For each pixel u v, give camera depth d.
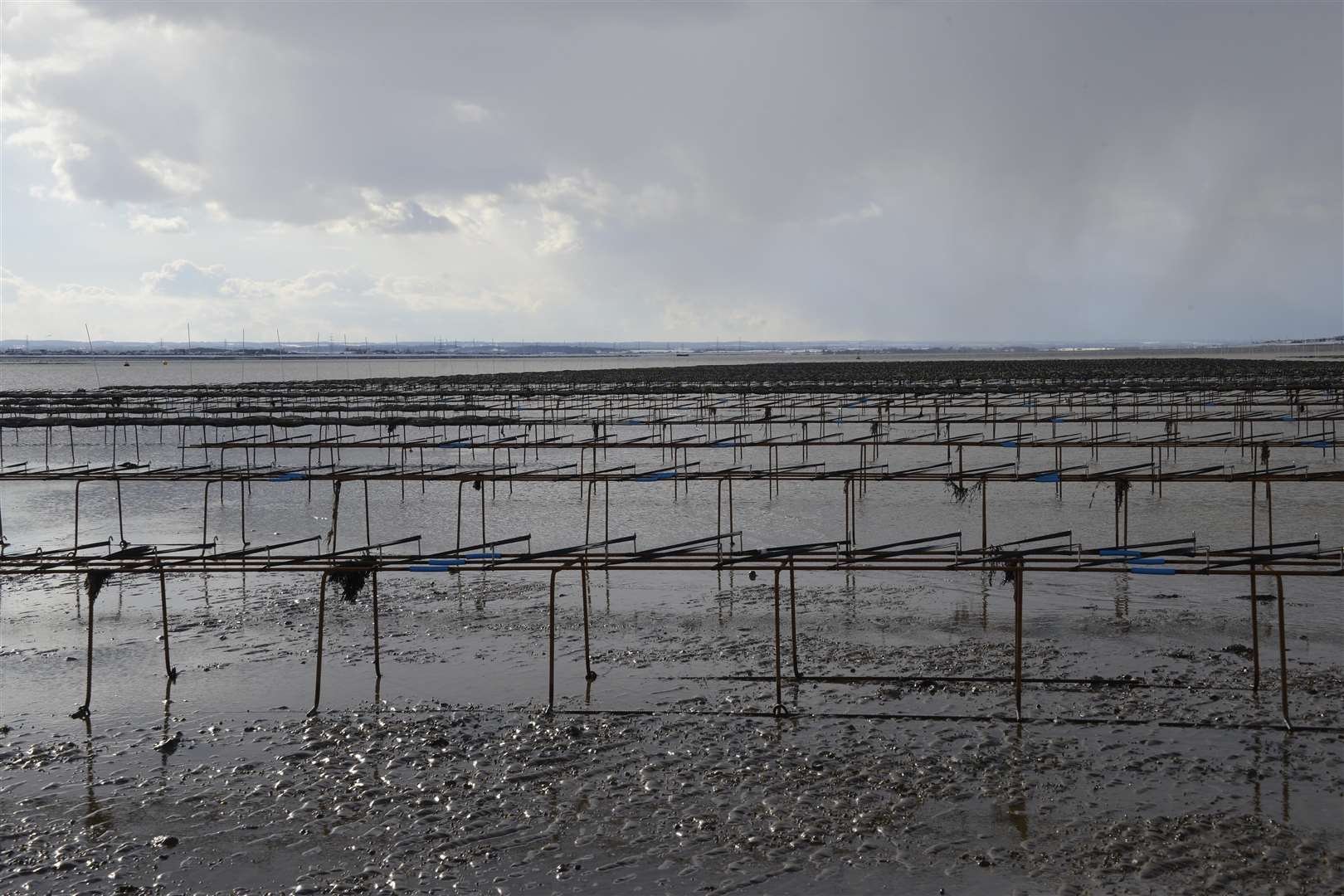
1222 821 14.66
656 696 19.73
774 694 19.70
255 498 44.53
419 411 67.56
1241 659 21.06
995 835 14.45
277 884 13.66
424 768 16.83
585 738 17.83
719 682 20.42
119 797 16.05
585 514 39.50
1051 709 18.64
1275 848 13.94
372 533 36.31
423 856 14.23
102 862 14.25
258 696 20.19
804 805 15.38
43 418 62.75
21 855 14.44
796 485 45.12
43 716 19.36
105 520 39.06
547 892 13.32
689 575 29.36
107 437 67.69
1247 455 52.00
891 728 17.97
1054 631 23.19
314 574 30.08
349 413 74.00
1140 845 14.10
